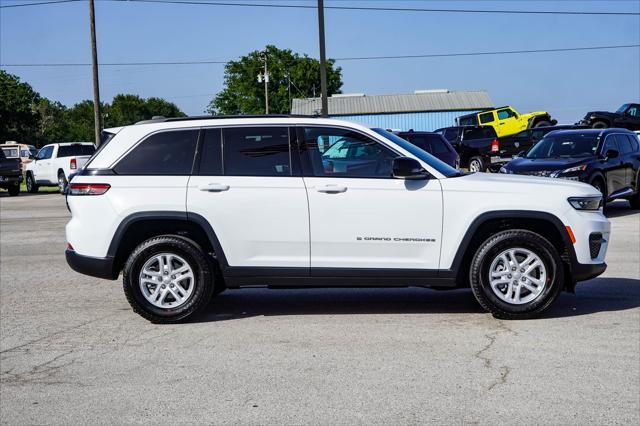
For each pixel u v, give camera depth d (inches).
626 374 203.6
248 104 3585.1
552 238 277.0
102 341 248.4
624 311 279.1
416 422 171.3
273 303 304.8
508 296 264.8
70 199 276.7
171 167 273.3
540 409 178.5
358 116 2422.5
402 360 219.3
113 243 269.6
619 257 413.1
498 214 264.8
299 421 173.2
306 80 3590.1
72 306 307.4
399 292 325.4
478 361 217.2
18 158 1121.4
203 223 267.6
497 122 1565.0
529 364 213.5
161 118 282.4
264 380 203.3
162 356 228.7
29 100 3902.6
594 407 179.5
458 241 266.4
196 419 176.1
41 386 203.3
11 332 264.2
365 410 179.3
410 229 266.1
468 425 169.3
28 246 514.6
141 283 267.4
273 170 270.7
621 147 653.9
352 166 271.1
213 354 229.6
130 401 189.6
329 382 200.4
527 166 610.5
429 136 724.7
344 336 248.1
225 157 272.8
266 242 268.2
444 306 293.3
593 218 270.5
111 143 277.9
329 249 267.6
